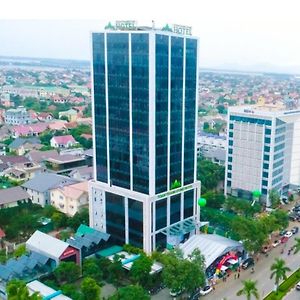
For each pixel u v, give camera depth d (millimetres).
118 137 128000
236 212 161000
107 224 135625
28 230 140875
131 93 121625
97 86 130625
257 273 117875
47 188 166750
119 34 121562
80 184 166625
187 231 131750
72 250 116562
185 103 130375
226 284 111500
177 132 129000
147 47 115750
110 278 110438
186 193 136625
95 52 129125
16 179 192125
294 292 108438
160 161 124562
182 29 126875
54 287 104500
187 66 128750
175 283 97938
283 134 175625
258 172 173750
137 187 126625
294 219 159000
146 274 106750
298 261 125625
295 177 189500
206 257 113812
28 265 109188
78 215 146250
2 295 102062
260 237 121938
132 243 129500
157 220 127188
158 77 118375
